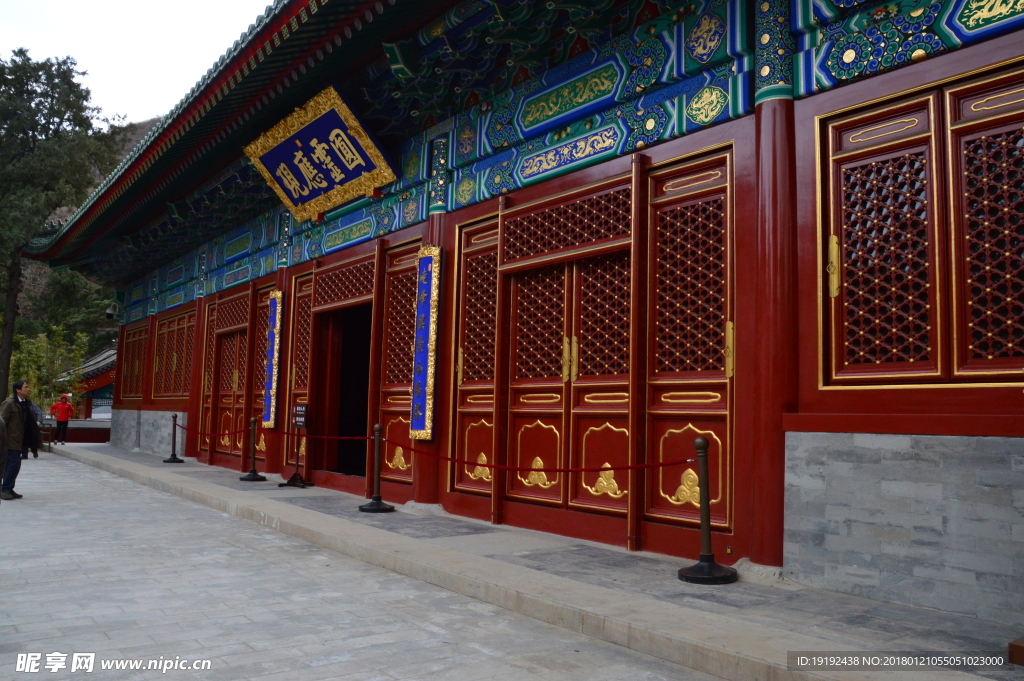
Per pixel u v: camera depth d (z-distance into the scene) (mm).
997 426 4645
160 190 15055
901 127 5504
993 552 4621
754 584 5625
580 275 7938
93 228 18719
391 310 10766
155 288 21109
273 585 5879
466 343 9359
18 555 6898
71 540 7691
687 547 6547
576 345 7879
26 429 11430
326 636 4562
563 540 7484
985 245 5020
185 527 8656
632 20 7465
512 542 7328
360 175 11062
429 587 5898
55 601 5285
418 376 9656
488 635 4664
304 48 9273
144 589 5668
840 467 5395
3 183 28906
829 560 5410
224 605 5246
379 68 9906
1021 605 4477
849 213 5738
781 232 5949
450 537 7582
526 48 8180
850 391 5512
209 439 16188
